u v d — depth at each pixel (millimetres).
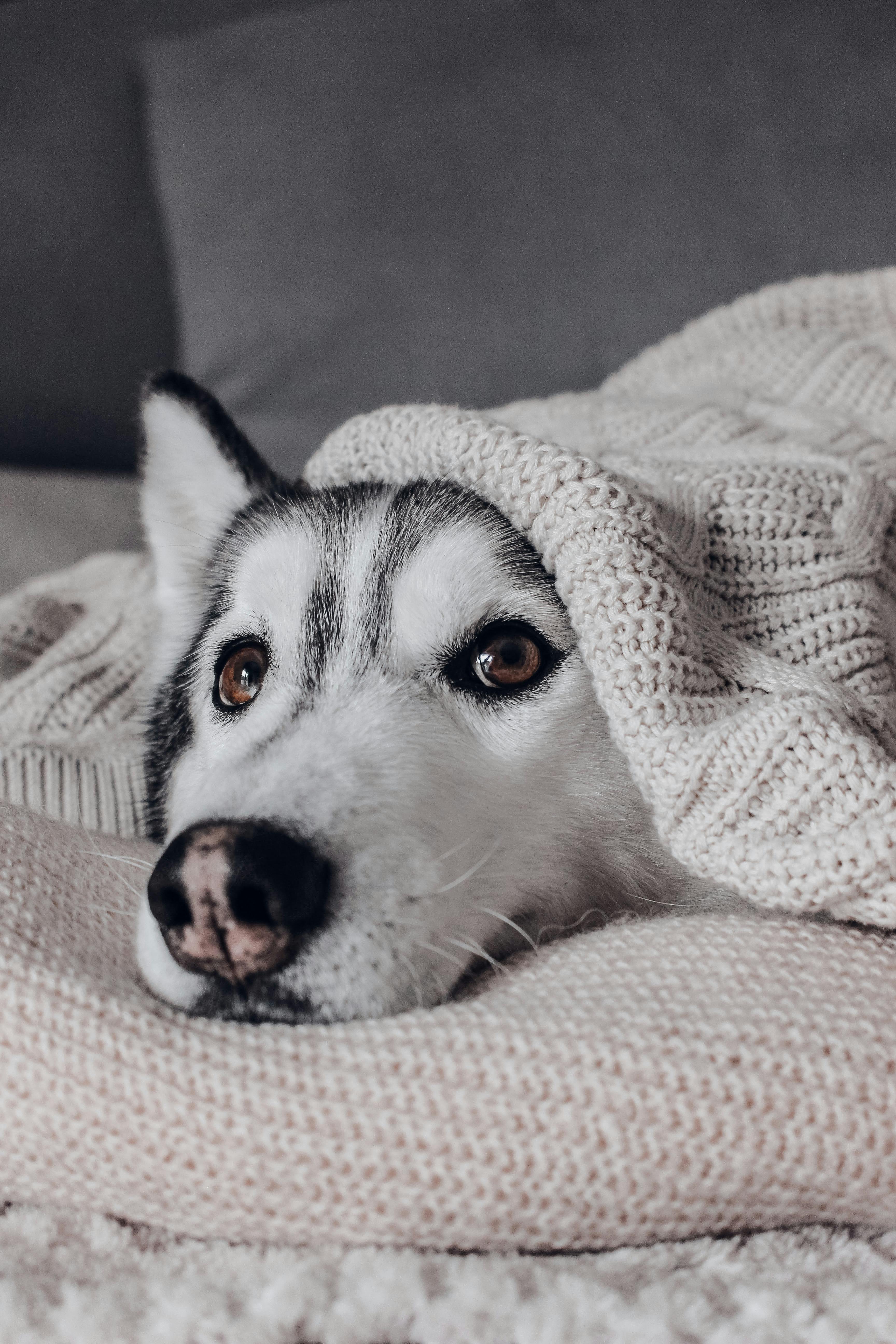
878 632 1298
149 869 1271
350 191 2775
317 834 1020
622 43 2637
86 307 3246
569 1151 819
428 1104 834
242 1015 993
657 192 2604
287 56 2859
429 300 2746
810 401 2088
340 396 2842
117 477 3324
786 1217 860
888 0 2488
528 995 956
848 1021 888
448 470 1359
